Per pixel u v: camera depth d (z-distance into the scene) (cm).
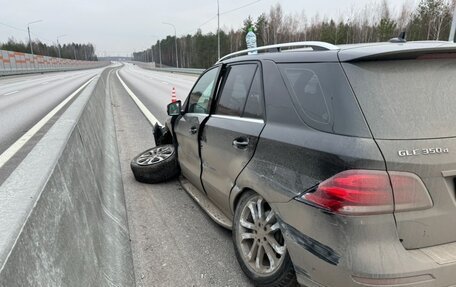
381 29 5366
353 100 197
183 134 433
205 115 371
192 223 382
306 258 208
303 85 232
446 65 212
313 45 253
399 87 199
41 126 907
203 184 374
